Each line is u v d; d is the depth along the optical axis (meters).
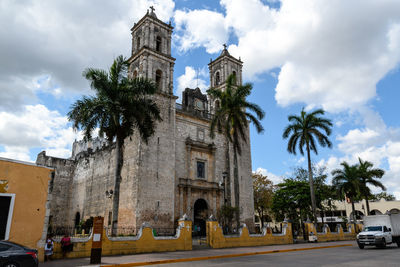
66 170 55.41
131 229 32.28
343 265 14.57
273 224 74.56
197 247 25.70
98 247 15.88
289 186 51.06
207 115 46.81
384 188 48.72
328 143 40.03
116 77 25.81
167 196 36.53
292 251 24.50
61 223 52.12
